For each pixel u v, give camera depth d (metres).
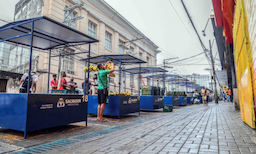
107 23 19.28
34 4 12.96
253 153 2.49
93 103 6.97
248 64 4.00
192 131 4.12
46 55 11.82
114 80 19.45
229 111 9.17
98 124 5.37
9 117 3.88
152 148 2.85
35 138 3.67
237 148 2.74
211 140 3.26
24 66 11.28
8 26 4.44
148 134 3.89
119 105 6.49
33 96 3.74
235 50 6.11
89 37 5.17
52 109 4.12
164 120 6.07
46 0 12.54
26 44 5.86
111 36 20.67
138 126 4.91
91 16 17.09
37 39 5.36
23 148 2.99
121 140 3.42
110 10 19.28
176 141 3.24
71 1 14.38
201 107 12.98
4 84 10.42
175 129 4.41
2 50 10.27
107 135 3.87
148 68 9.30
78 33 4.84
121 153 2.65
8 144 3.21
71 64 13.95
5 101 4.01
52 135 3.96
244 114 5.02
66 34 4.92
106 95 6.07
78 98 4.89
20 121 3.67
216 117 6.71
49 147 3.03
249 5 3.51
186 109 11.12
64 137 3.78
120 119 6.42
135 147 2.94
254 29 3.25
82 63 14.52
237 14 4.91
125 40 23.23
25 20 4.05
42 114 3.89
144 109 9.60
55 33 4.84
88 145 3.12
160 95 11.31
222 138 3.39
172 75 12.92
